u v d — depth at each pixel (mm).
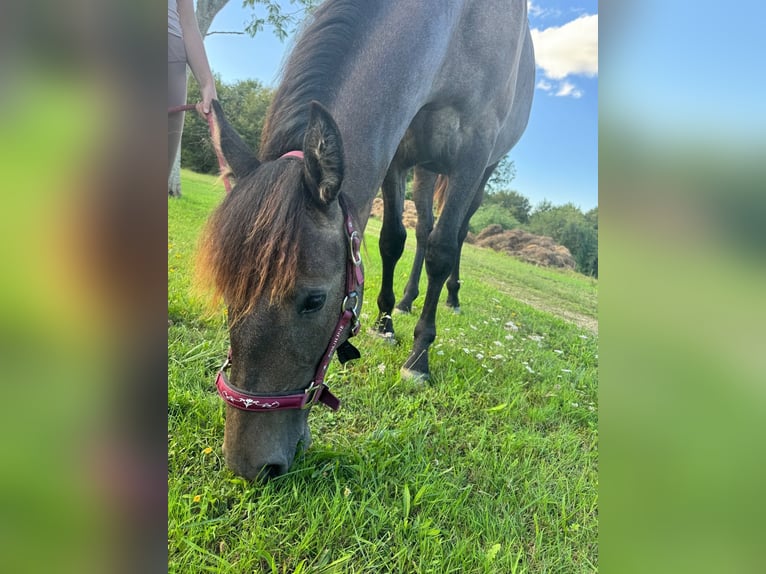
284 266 1040
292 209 1065
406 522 1313
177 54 1693
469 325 3078
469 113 2098
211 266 1048
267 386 1175
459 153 2176
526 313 3725
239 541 1202
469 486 1491
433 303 2223
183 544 1166
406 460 1585
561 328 3488
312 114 1039
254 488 1314
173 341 2082
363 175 1437
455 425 1882
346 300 1216
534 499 1537
